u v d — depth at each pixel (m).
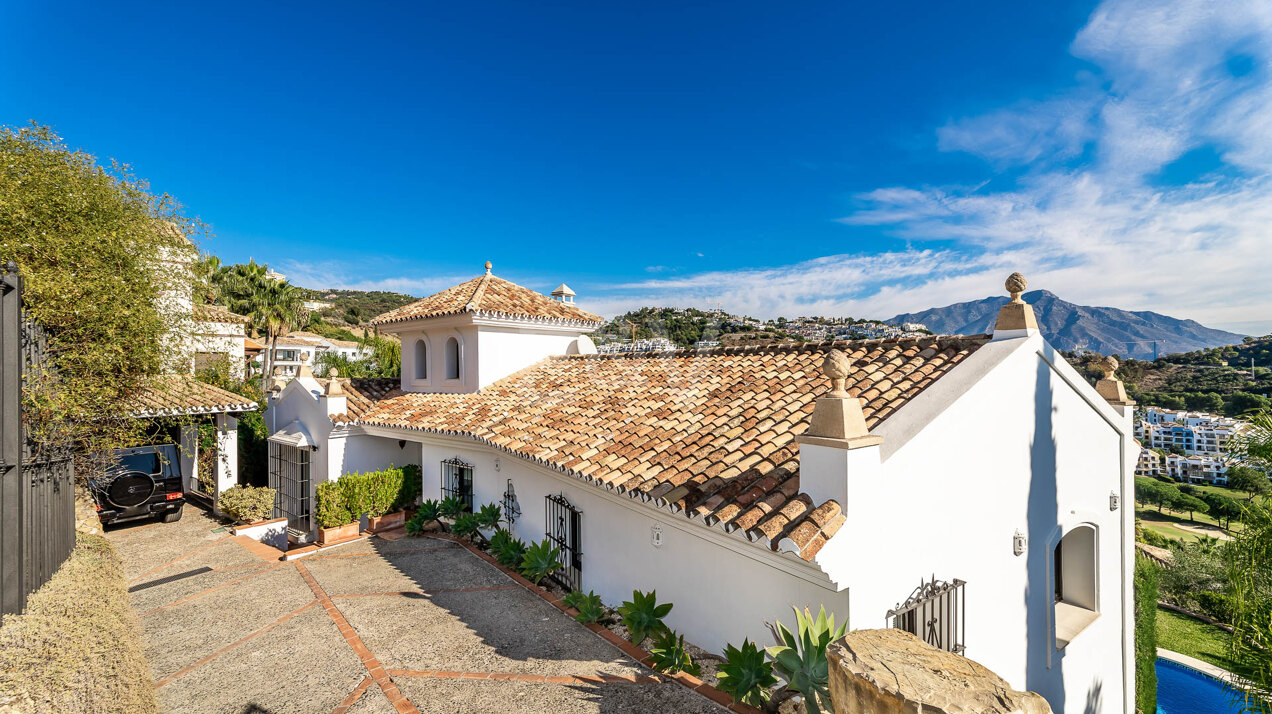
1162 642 21.86
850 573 5.68
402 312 17.75
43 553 6.94
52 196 9.47
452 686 6.99
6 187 8.88
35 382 7.96
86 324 9.62
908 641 2.94
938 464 6.94
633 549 9.26
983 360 8.00
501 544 11.78
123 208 10.85
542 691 6.82
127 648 6.05
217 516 17.08
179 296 13.53
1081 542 10.00
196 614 9.47
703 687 6.73
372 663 7.62
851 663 2.72
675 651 7.27
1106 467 10.02
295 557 12.32
